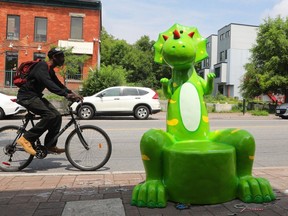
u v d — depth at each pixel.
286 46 27.61
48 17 26.98
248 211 3.65
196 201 3.78
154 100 17.08
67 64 23.36
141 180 5.11
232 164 3.81
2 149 5.94
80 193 4.40
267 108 27.02
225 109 25.42
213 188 3.75
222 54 55.75
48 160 6.89
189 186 3.74
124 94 16.92
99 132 5.94
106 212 3.66
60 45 26.73
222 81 52.72
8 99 15.27
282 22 28.58
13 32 26.91
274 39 28.11
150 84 56.00
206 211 3.65
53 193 4.40
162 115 20.11
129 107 16.84
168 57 4.16
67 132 10.29
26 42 26.89
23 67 5.53
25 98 5.49
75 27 27.41
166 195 3.87
